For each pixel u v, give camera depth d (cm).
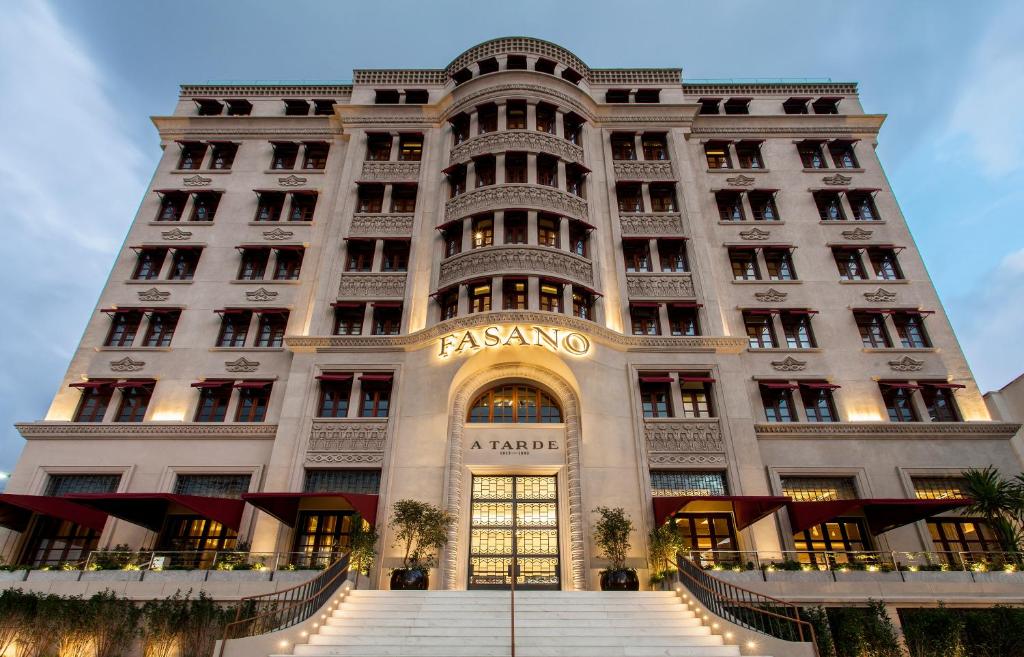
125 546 2103
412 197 3008
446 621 1439
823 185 3122
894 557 1927
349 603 1570
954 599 1697
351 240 2798
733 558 2097
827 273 2841
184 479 2380
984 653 1508
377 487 2225
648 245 2822
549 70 3253
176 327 2716
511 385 2412
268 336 2731
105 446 2409
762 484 2211
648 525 2086
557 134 2981
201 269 2872
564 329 2341
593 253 2705
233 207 3075
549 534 2142
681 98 3359
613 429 2261
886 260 2919
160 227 3019
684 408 2431
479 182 2848
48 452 2391
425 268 2733
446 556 2006
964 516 2216
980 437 2409
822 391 2545
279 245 2894
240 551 2039
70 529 2291
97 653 1500
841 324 2706
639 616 1484
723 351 2506
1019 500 1998
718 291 2786
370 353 2500
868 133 3284
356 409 2384
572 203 2786
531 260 2509
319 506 2239
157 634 1516
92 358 2631
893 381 2552
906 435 2412
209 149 3278
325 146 3259
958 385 2505
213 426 2448
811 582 1747
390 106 3241
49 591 1744
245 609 1602
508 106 3030
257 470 2352
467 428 2284
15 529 2206
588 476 2150
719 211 3066
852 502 2008
